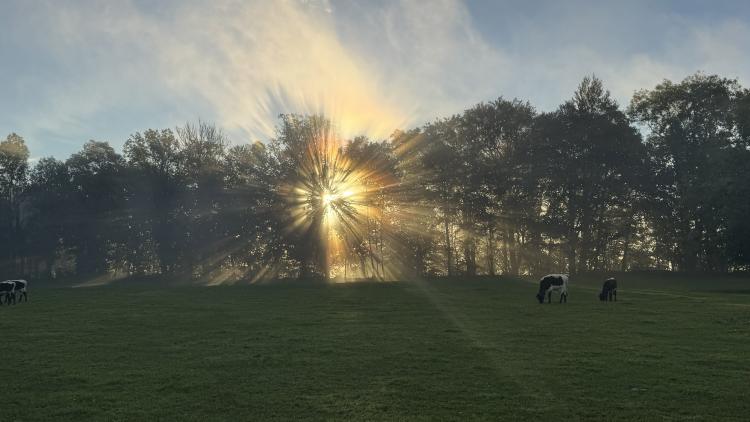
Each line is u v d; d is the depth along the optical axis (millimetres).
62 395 13977
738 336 21672
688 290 48875
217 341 21312
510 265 93688
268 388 14383
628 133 77625
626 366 16484
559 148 79000
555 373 15680
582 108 79875
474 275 83188
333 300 39438
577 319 27188
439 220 86500
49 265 100812
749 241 61344
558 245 81562
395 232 86250
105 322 27375
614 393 13688
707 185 65312
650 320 26484
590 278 71188
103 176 89500
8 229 96875
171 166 87688
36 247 95562
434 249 86875
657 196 80625
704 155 74375
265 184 81125
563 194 80250
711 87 77438
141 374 16062
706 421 11656
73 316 30094
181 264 85812
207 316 29734
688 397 13297
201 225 82938
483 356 18062
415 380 14992
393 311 31531
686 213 78312
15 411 12750
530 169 79438
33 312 32500
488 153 83438
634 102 84812
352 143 82438
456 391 13953
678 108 80500
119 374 16078
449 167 80062
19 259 99562
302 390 14188
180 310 33125
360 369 16344
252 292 49344
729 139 70812
